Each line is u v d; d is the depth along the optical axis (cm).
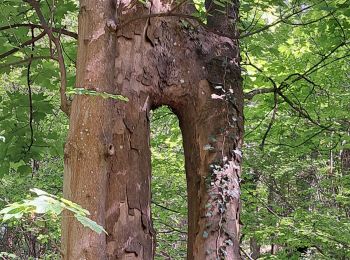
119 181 318
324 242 726
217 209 367
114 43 269
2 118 505
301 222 762
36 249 1199
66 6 451
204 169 374
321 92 716
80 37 268
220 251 362
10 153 511
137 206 323
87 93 242
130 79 337
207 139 376
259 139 754
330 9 421
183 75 368
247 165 834
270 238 789
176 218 1001
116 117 325
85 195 248
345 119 797
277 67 659
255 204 816
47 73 502
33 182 866
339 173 982
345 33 571
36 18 459
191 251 373
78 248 243
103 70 262
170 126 802
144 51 348
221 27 403
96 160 252
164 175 873
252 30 414
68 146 253
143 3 331
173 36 367
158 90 354
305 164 950
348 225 755
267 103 670
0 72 491
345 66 700
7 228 1127
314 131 711
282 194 1062
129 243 314
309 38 673
